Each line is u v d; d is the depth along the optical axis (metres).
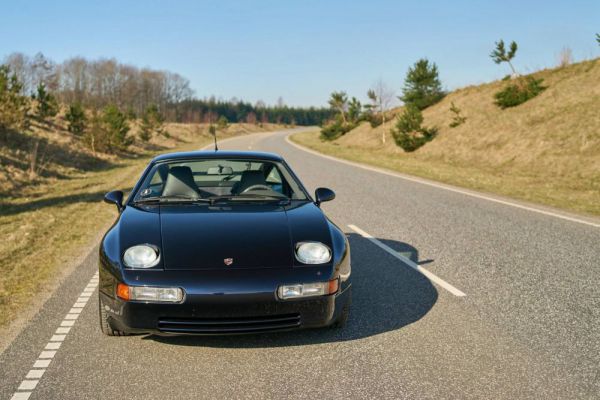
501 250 6.28
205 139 62.47
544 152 17.83
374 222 8.24
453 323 3.93
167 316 3.22
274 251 3.43
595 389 2.88
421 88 37.59
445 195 11.38
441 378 3.04
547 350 3.41
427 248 6.44
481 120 25.91
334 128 49.84
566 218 8.36
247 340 3.66
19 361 3.35
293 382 3.02
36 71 81.19
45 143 22.38
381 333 3.75
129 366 3.27
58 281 5.32
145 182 4.59
